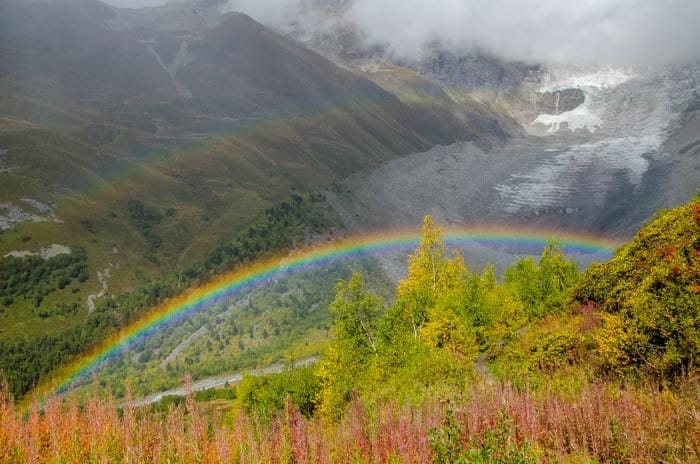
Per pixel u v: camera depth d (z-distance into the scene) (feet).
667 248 116.78
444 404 68.59
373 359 135.44
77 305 598.75
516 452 47.01
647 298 91.40
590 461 56.95
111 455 61.52
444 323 137.08
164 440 65.10
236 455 64.54
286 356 459.73
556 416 63.41
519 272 222.69
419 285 170.19
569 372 91.35
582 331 123.13
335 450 65.31
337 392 133.39
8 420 65.46
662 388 80.12
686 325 82.79
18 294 590.55
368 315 144.97
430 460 52.01
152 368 497.87
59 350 488.02
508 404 59.72
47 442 64.85
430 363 103.60
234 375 463.42
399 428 62.85
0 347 488.02
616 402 67.05
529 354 112.47
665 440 55.31
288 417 70.79
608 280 152.25
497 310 155.63
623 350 90.12
